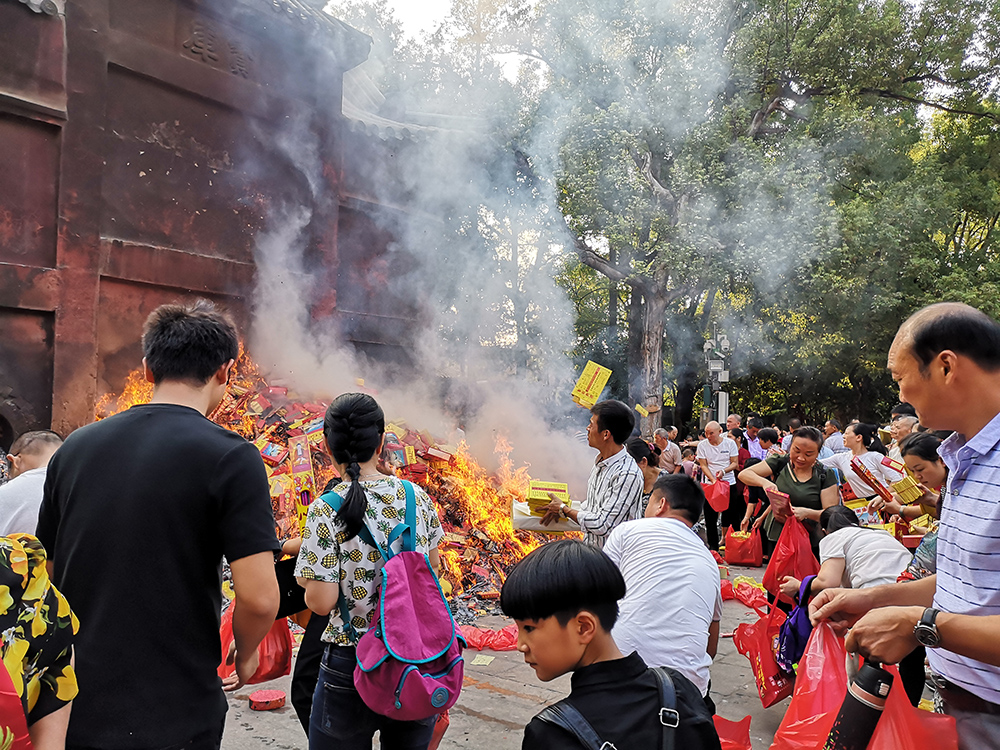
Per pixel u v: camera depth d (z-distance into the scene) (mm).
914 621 1815
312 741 2709
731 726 3381
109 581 1972
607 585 1685
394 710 2500
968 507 1957
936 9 17906
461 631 5852
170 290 7543
